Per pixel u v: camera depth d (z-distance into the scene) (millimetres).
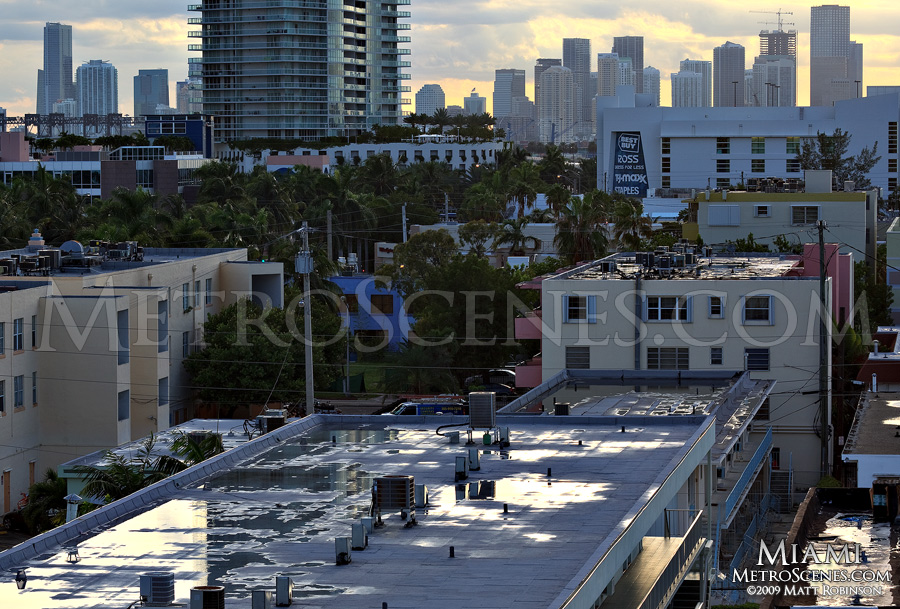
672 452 35688
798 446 67875
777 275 71875
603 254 112938
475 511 28891
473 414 38562
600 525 27438
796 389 67500
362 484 32156
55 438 68375
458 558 24969
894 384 70500
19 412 66188
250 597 22672
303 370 84938
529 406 54594
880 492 37375
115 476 48625
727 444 47812
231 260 94312
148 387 72875
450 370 92875
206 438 54469
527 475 32844
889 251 107500
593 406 54031
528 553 25266
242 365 81688
